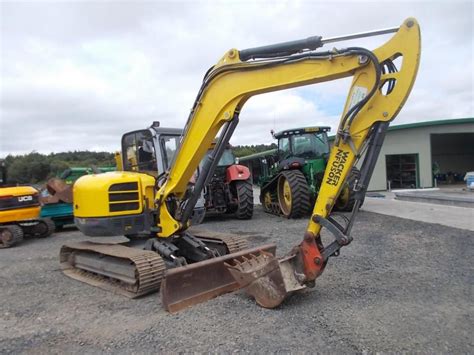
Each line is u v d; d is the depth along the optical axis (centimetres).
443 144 3120
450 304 414
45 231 1016
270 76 434
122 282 518
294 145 1167
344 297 440
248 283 428
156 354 325
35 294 513
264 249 521
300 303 425
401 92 380
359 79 396
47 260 727
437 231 798
